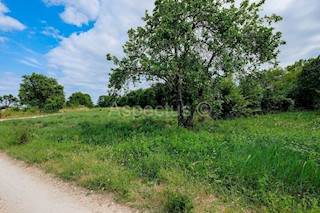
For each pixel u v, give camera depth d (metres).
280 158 5.29
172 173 5.12
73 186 5.09
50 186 5.18
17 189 5.05
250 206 3.80
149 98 33.31
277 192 4.09
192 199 4.06
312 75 17.33
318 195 3.96
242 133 9.55
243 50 11.19
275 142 6.94
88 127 13.18
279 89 19.89
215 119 15.59
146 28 12.03
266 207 3.73
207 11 10.61
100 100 55.66
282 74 23.17
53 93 54.12
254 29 10.90
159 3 11.34
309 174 4.45
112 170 5.50
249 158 5.28
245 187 4.38
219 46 10.63
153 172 5.43
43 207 4.16
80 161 6.25
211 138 8.05
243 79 11.87
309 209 3.58
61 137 10.51
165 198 4.01
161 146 7.32
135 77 12.17
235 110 16.06
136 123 14.25
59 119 19.95
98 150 7.51
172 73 9.98
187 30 10.17
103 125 13.54
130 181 5.03
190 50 10.59
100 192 4.69
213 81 10.55
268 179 4.41
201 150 6.55
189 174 5.08
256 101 16.91
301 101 19.12
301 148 6.18
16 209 4.11
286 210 3.45
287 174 4.58
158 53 11.00
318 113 14.97
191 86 10.87
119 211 3.94
